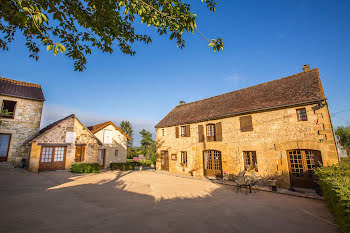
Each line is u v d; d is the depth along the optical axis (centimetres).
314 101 910
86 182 1058
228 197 803
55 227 431
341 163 728
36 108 1570
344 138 1775
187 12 341
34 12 252
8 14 356
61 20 383
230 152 1237
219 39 354
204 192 896
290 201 743
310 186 915
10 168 1352
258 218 548
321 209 641
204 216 553
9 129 1419
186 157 1572
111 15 408
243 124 1190
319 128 896
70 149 1539
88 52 457
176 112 1959
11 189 786
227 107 1368
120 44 509
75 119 1603
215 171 1364
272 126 1056
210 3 346
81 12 389
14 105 1505
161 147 1825
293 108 993
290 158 998
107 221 482
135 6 334
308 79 1105
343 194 388
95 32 435
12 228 414
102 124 2172
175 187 1009
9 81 1627
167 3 339
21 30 399
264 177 1046
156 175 1508
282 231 461
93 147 1703
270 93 1214
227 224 497
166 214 558
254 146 1116
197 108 1719
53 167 1441
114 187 948
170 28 381
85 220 483
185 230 449
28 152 1437
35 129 1543
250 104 1217
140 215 539
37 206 579
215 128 1360
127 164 1931
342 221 372
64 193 766
